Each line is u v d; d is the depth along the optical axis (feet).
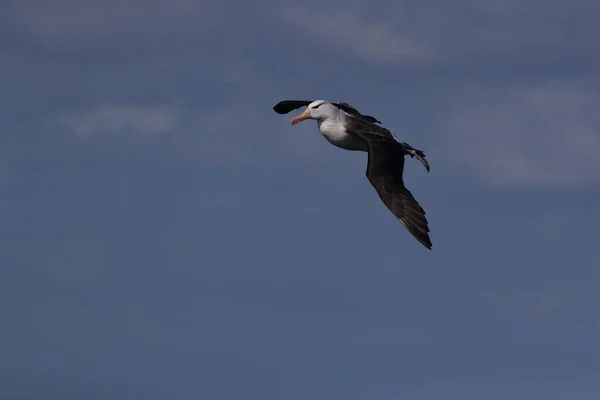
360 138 124.26
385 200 117.80
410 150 122.72
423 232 116.37
